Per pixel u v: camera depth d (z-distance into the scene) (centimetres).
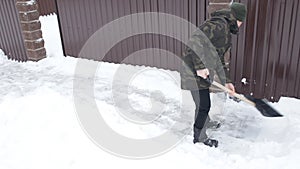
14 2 552
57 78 479
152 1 431
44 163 261
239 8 254
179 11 413
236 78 379
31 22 541
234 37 358
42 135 299
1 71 541
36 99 371
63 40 568
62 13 541
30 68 541
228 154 269
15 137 301
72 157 266
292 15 319
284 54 338
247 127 314
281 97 355
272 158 255
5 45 627
